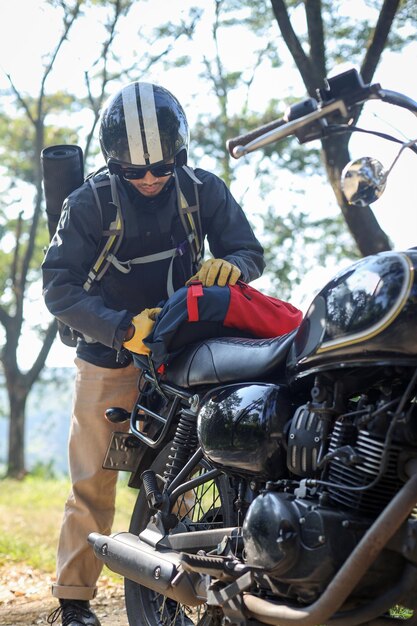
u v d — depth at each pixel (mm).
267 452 3037
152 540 3551
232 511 3447
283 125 2838
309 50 8328
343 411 2854
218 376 3332
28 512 12320
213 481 3652
